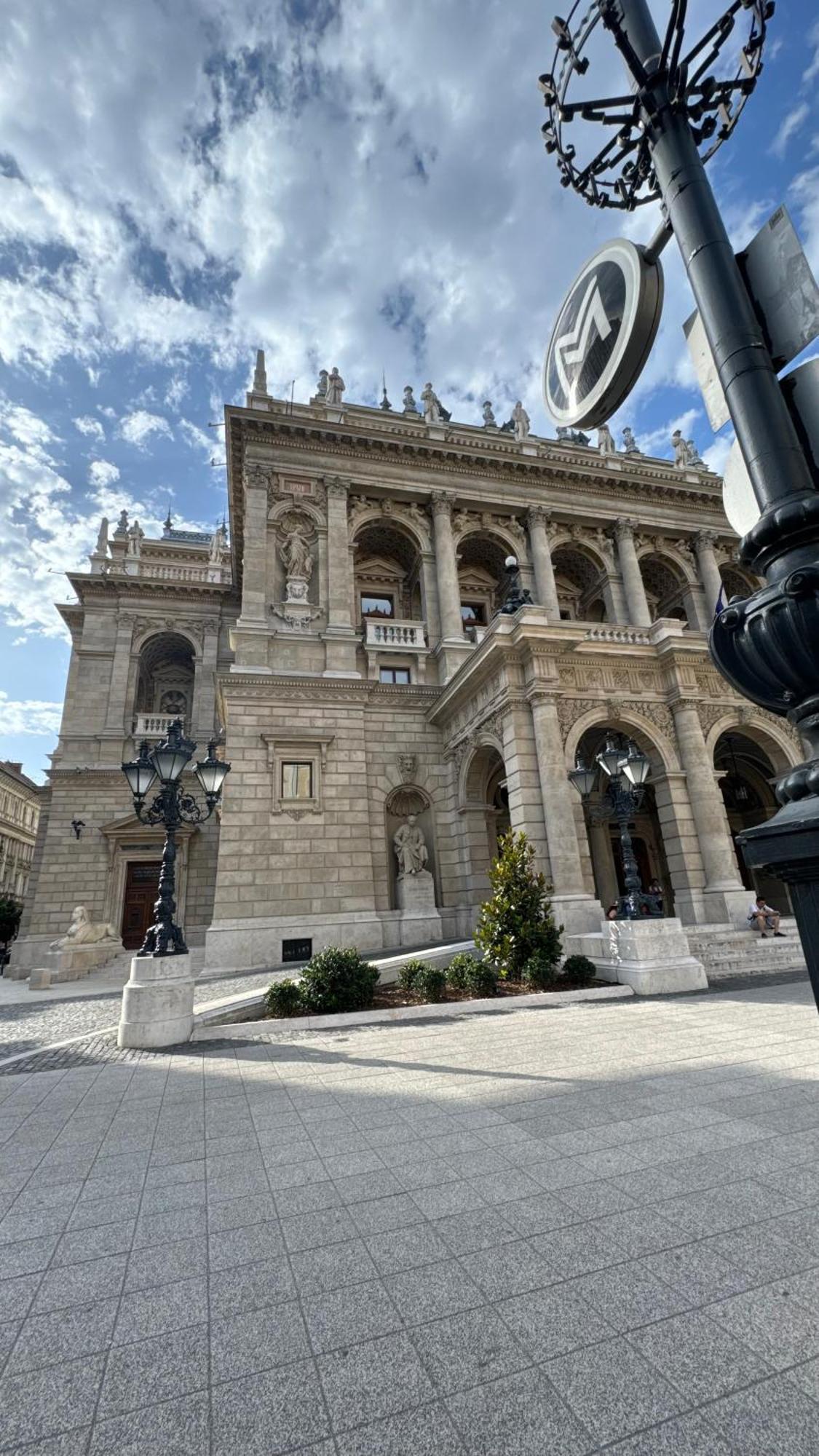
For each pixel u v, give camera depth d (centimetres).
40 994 2148
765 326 253
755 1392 274
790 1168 489
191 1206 491
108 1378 310
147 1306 367
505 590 3281
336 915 2255
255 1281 387
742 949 1742
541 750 1916
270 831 2300
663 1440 253
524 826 1864
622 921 1498
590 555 3319
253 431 2764
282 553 2736
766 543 229
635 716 2130
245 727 2402
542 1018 1155
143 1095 800
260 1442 267
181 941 1198
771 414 237
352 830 2373
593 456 3603
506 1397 282
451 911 2431
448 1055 916
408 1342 322
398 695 2659
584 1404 275
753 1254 380
